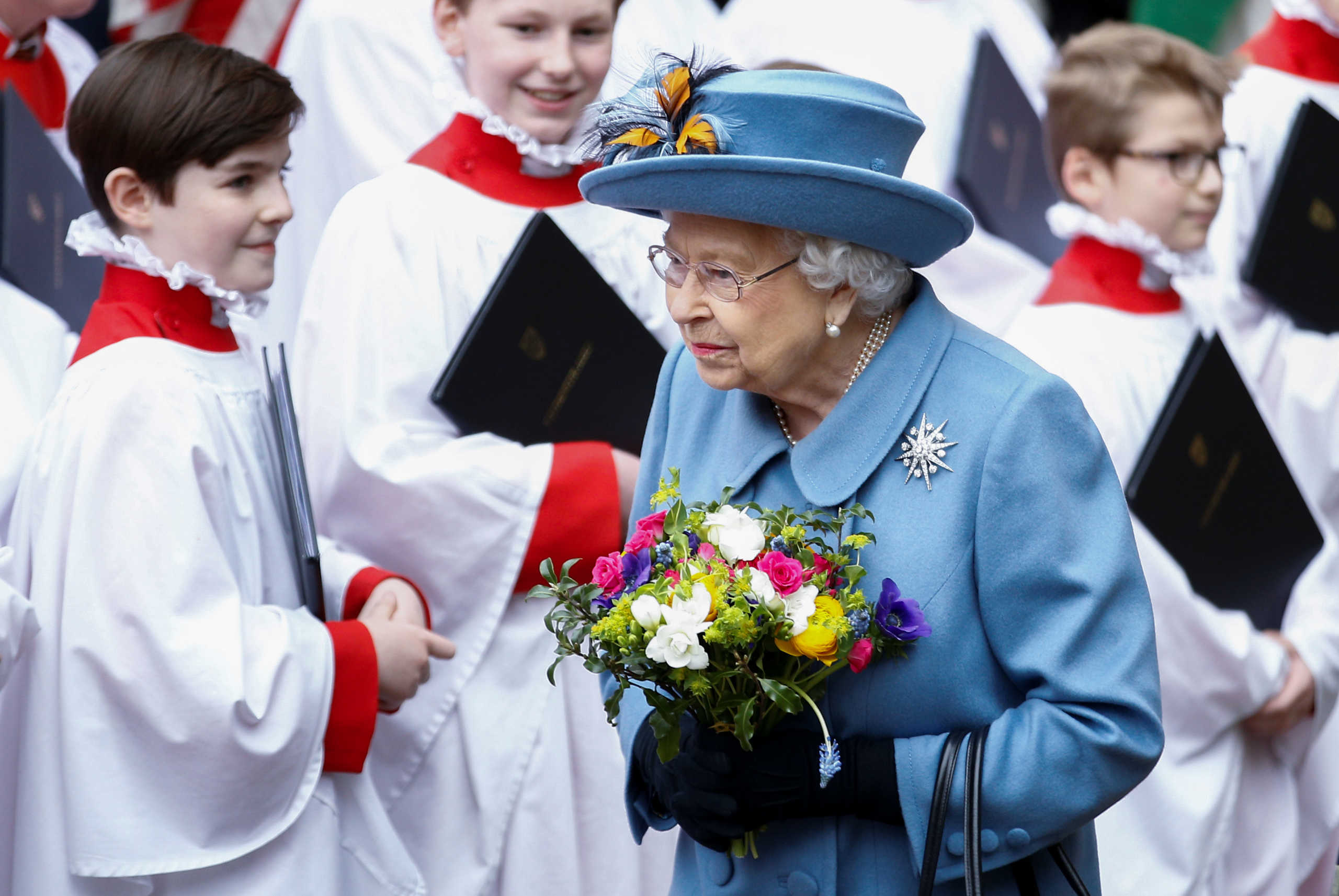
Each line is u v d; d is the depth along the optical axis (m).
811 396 8.91
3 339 13.65
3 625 9.88
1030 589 8.30
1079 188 15.61
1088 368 15.12
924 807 8.21
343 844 11.56
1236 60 16.81
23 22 16.67
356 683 11.16
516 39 13.54
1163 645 14.27
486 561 12.95
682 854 9.75
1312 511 15.30
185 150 10.98
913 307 8.85
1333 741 15.76
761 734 8.38
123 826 10.27
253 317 11.96
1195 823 14.38
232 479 11.10
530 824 13.07
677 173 7.83
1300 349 17.77
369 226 13.48
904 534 8.47
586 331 13.57
